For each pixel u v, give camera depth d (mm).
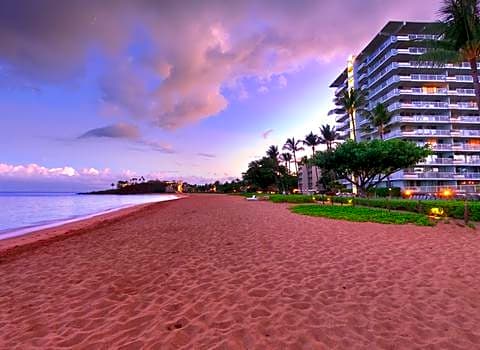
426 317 3918
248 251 8305
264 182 88875
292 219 16125
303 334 3533
